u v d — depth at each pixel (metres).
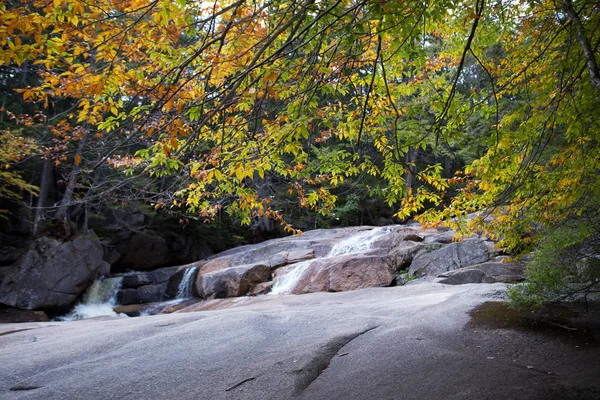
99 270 19.70
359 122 4.75
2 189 16.39
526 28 5.70
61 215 17.81
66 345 6.36
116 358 5.42
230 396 4.03
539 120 4.59
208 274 16.62
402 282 12.99
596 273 5.55
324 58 3.54
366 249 16.27
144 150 4.55
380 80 4.60
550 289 5.77
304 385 4.16
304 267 14.70
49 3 3.18
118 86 3.76
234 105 4.65
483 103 4.54
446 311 6.71
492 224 5.74
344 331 5.95
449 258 12.73
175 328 7.06
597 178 4.70
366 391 3.89
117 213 22.48
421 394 3.71
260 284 15.41
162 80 3.37
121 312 16.44
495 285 8.92
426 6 3.19
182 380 4.52
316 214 26.41
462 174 6.60
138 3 3.49
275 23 4.11
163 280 19.47
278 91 3.47
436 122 4.20
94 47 3.46
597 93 4.28
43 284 16.03
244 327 6.53
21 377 5.02
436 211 5.59
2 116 16.19
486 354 4.83
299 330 6.40
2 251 18.39
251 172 3.42
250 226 26.23
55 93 3.88
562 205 4.96
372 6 2.90
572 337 5.08
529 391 3.61
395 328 5.95
